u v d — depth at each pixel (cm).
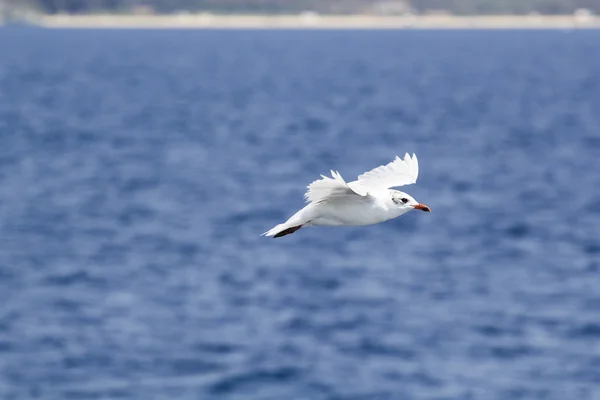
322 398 2298
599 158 6078
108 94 11144
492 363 2459
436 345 2581
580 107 9631
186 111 9219
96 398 2297
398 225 4044
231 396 2320
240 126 7931
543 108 9544
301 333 2666
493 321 2739
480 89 11988
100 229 3981
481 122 8281
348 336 2641
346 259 3450
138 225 4062
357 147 6606
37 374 2405
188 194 4788
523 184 5081
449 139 7088
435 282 3144
